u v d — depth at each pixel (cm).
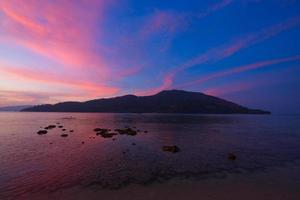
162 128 7300
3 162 2584
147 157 2864
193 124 9438
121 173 2164
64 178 2012
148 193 1658
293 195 1616
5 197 1600
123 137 4791
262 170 2284
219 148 3575
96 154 3039
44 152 3172
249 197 1580
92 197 1589
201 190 1712
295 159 2809
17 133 5634
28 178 2012
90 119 13700
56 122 10481
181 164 2517
